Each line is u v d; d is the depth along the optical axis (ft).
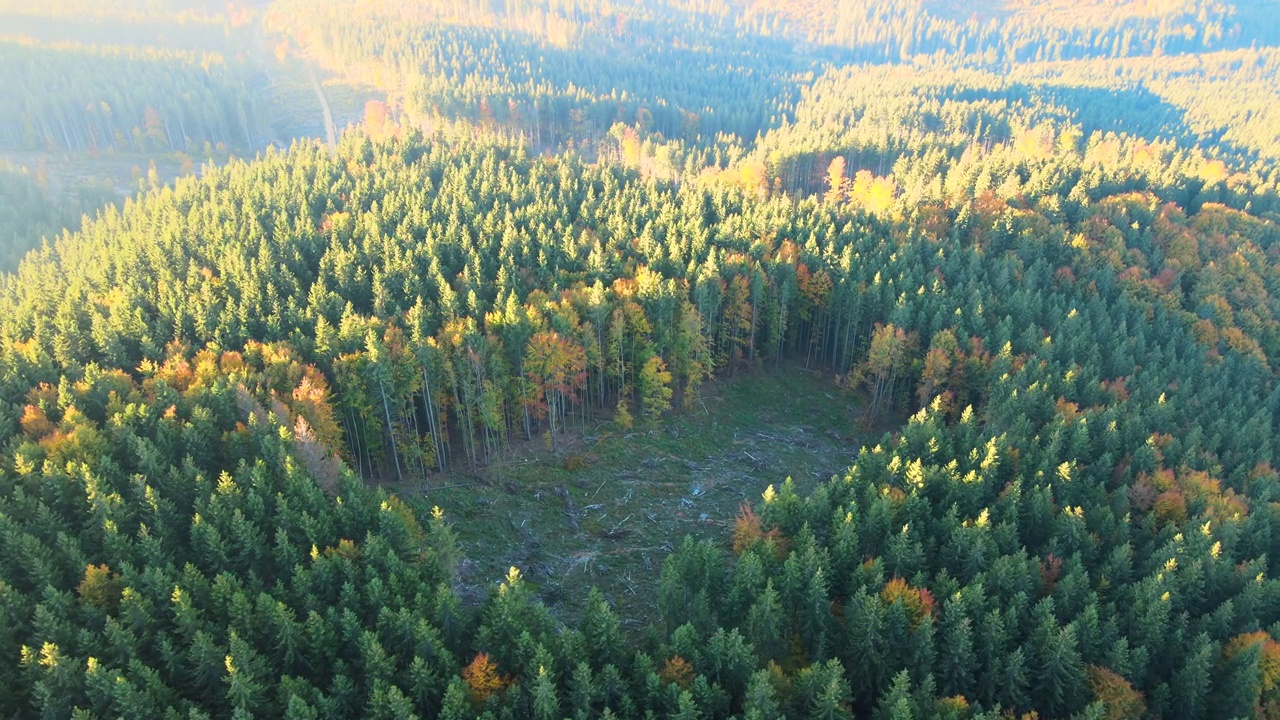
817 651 187.21
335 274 352.08
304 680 163.84
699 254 371.76
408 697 159.63
